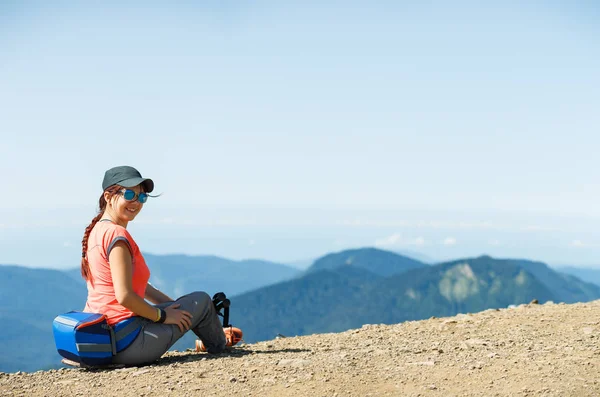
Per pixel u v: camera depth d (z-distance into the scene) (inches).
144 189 241.0
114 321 233.1
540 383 196.4
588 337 270.1
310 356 254.8
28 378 230.4
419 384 202.5
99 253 230.8
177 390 203.2
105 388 209.2
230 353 269.0
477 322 330.6
